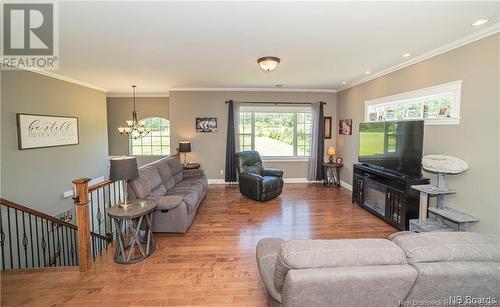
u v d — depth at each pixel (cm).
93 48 301
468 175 276
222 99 616
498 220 246
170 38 271
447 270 112
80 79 484
